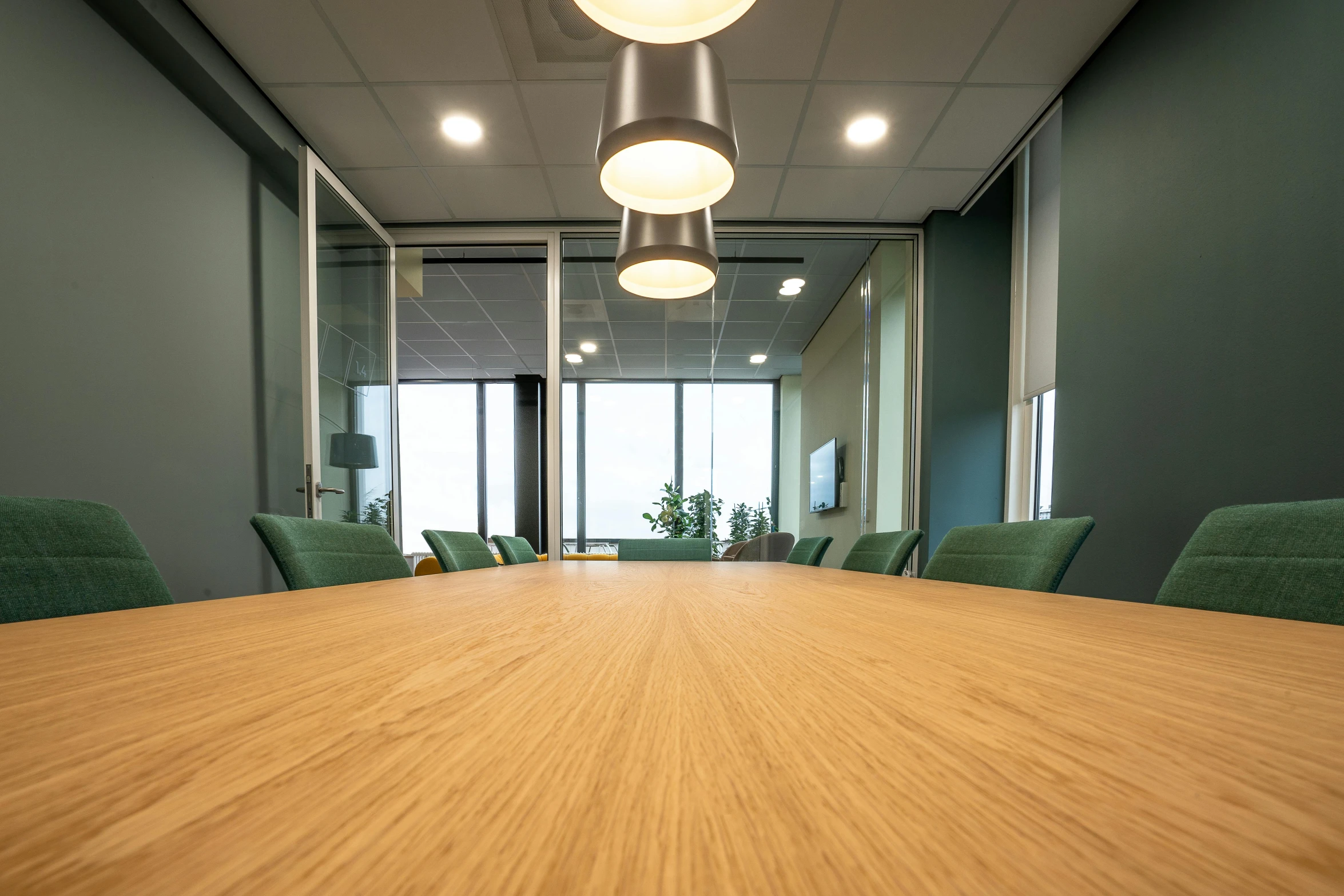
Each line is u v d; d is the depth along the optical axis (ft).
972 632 1.28
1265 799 0.40
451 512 27.30
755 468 16.24
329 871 0.27
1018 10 7.26
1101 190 7.65
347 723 0.59
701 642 1.14
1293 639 1.20
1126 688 0.76
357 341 10.80
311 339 8.73
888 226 12.15
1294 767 0.48
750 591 2.55
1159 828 0.34
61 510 2.28
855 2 7.15
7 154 5.39
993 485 11.37
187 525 7.24
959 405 11.44
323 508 9.47
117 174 6.50
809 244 12.87
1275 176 5.35
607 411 15.46
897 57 7.95
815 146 9.75
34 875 0.26
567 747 0.52
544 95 8.63
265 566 8.52
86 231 6.11
